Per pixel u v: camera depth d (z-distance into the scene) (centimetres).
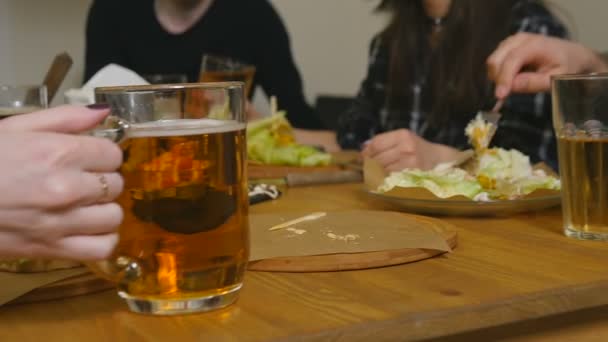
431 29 235
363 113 250
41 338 64
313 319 66
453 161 145
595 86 91
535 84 132
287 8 354
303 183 153
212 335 62
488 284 75
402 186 118
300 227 97
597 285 73
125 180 64
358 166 167
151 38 300
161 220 65
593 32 313
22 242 61
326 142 246
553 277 77
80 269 78
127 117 66
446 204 109
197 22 299
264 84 307
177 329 64
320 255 83
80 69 322
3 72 305
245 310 69
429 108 233
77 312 71
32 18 308
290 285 77
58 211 60
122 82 148
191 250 66
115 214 62
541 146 203
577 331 76
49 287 74
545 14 216
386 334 64
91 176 61
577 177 94
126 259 65
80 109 64
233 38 301
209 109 68
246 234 71
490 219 110
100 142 61
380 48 254
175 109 67
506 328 73
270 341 61
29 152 59
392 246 85
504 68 133
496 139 205
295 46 359
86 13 321
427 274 80
